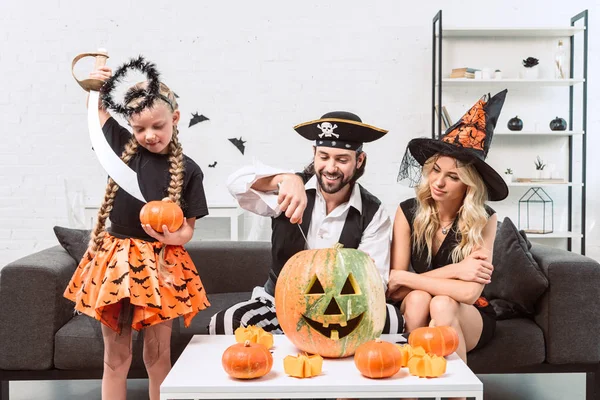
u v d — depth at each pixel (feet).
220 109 13.29
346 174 6.39
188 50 13.20
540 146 13.51
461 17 13.30
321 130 6.28
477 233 6.25
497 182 6.25
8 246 13.23
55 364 7.16
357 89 13.32
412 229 6.73
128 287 5.20
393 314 6.00
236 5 13.19
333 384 4.23
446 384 4.25
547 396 8.30
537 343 7.20
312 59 13.26
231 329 6.25
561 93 13.44
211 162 13.34
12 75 13.07
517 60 13.39
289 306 4.78
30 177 13.17
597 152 13.51
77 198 13.04
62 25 13.05
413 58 13.28
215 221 13.43
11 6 13.00
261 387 4.21
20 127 13.12
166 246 5.63
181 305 5.46
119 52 13.12
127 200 5.59
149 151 5.87
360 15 13.25
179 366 4.63
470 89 13.37
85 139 13.20
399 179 6.78
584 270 7.29
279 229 6.80
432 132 12.84
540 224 13.64
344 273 4.75
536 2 13.34
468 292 5.95
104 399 5.67
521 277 7.45
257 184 5.85
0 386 7.26
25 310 7.12
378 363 4.30
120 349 5.63
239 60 13.25
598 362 7.30
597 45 13.41
